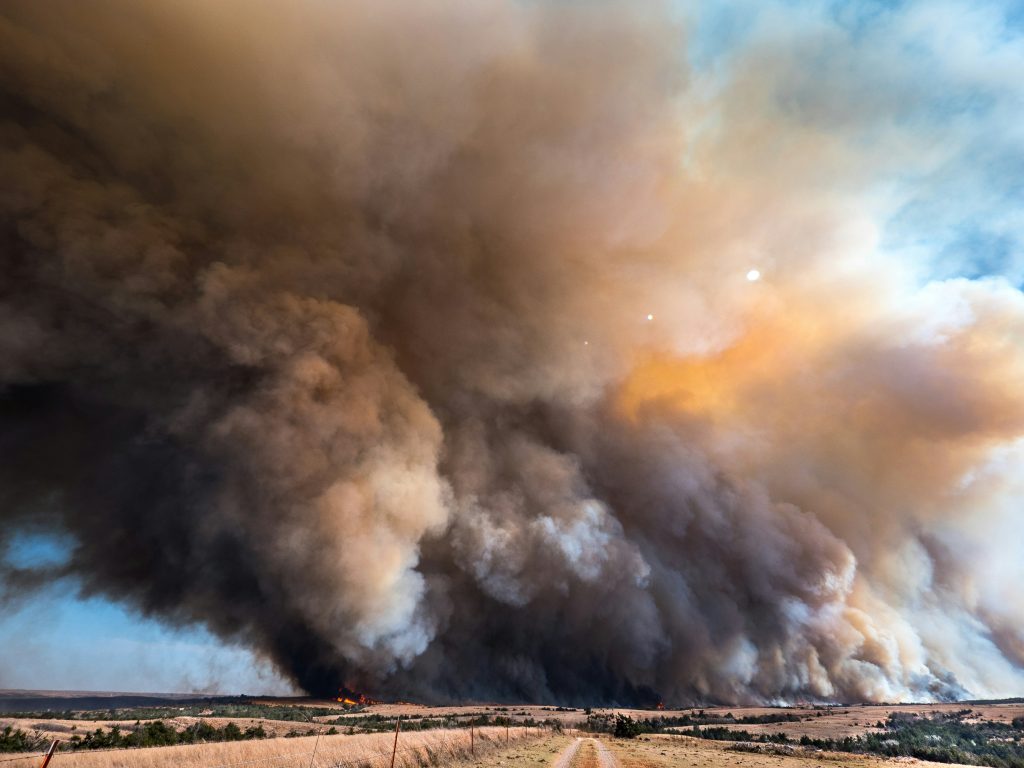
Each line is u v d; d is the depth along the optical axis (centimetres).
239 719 4078
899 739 4419
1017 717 5472
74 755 1340
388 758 1845
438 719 4856
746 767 2541
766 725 5475
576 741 3684
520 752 2716
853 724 5388
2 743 1677
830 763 3008
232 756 1603
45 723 2867
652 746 3594
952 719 5566
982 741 4422
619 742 3819
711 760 2825
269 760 1583
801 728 5197
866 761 3234
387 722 4316
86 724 2984
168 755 1490
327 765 1650
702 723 5662
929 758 3631
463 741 2684
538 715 6072
